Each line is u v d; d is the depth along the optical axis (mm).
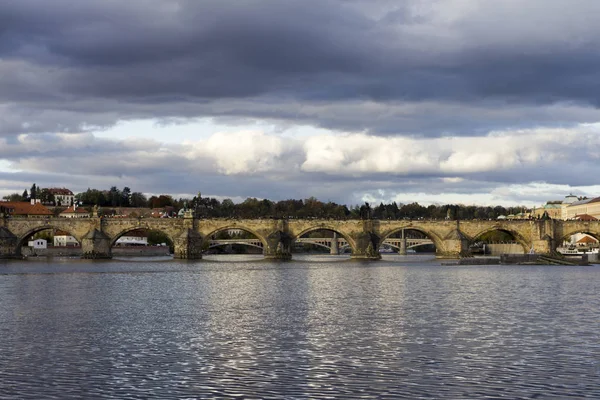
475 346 75500
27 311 105625
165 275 192500
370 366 66312
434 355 71000
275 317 98500
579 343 77000
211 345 76312
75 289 144750
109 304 115438
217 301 120250
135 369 65062
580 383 60344
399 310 106438
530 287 149125
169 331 85688
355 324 91312
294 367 65938
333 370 64812
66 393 57469
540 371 64375
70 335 82688
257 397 56531
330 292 137500
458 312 103625
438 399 56062
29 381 60938
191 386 59438
